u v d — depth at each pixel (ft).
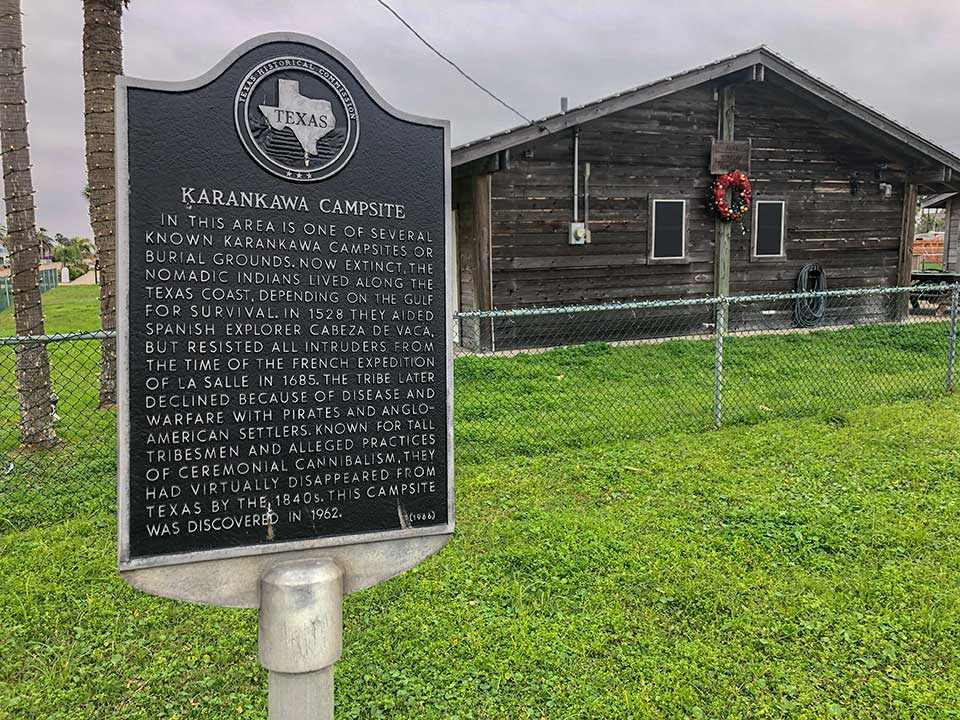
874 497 16.63
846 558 13.69
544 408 25.41
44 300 102.47
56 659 10.76
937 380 29.71
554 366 32.89
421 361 8.13
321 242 7.66
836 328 44.24
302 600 7.23
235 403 7.37
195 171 7.18
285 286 7.54
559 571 13.24
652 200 42.52
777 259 46.26
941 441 20.86
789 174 46.01
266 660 7.36
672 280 43.70
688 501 16.60
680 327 44.14
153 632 11.48
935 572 13.05
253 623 11.73
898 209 49.01
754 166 45.06
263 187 7.43
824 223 47.29
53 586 12.80
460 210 41.14
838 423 23.34
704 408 25.18
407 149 8.01
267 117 7.35
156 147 7.05
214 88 7.22
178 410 7.17
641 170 42.16
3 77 20.65
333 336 7.74
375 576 7.98
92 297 108.06
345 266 7.77
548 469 19.11
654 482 17.90
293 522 7.61
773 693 9.93
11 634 11.37
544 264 40.40
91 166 24.93
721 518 15.61
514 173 39.34
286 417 7.56
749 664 10.51
